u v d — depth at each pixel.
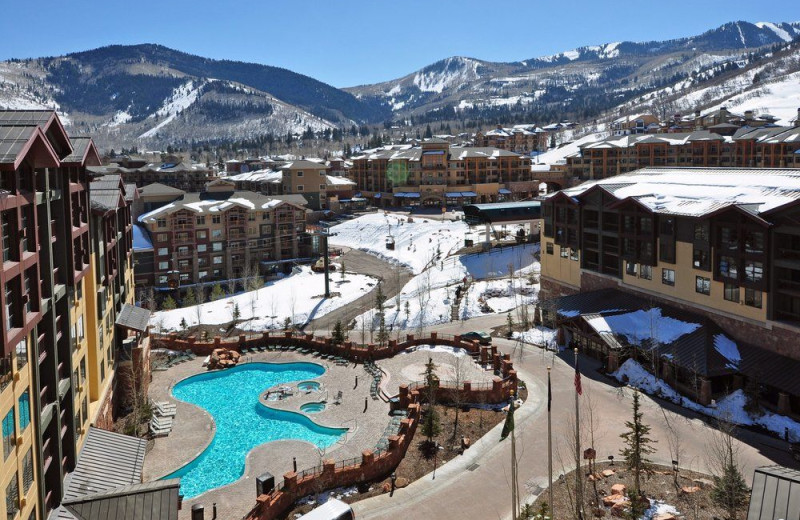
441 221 150.12
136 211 123.56
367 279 108.25
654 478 37.44
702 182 64.88
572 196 74.38
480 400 51.88
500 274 99.06
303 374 63.19
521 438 44.56
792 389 45.12
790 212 47.16
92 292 42.31
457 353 66.00
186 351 68.62
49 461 31.42
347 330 78.81
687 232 57.91
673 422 46.28
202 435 47.50
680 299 59.34
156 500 30.20
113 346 50.78
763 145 159.25
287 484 37.28
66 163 34.59
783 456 40.50
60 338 34.50
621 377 55.69
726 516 32.84
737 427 45.12
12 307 26.64
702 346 51.91
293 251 128.12
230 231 120.56
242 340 70.31
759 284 50.03
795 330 47.59
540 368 60.22
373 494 38.12
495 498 36.94
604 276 69.81
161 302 109.75
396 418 49.41
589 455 39.41
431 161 187.38
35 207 29.05
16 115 29.02
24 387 27.91
